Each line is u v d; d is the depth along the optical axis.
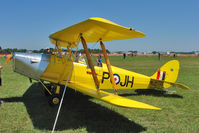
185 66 19.44
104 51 4.93
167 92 6.75
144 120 4.10
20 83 8.13
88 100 5.68
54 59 5.20
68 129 3.52
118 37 4.92
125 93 6.63
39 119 3.99
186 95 6.36
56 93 4.97
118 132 3.42
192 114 4.50
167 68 6.70
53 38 5.02
